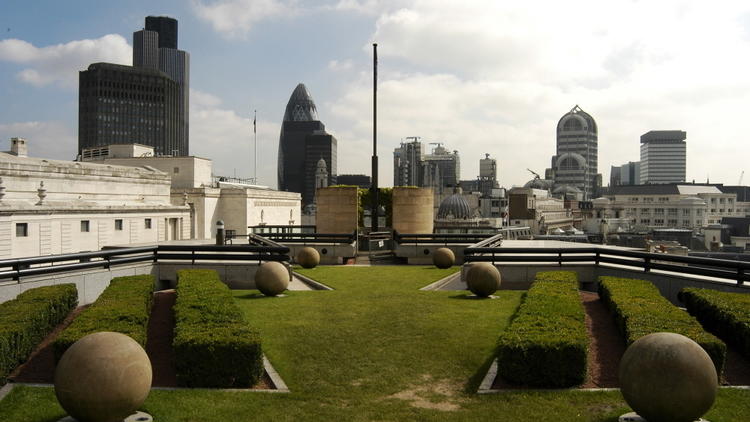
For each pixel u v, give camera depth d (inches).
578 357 533.3
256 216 4266.7
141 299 727.1
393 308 829.2
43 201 2375.7
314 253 1352.1
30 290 760.3
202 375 543.5
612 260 1032.2
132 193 3248.0
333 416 490.9
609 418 466.3
